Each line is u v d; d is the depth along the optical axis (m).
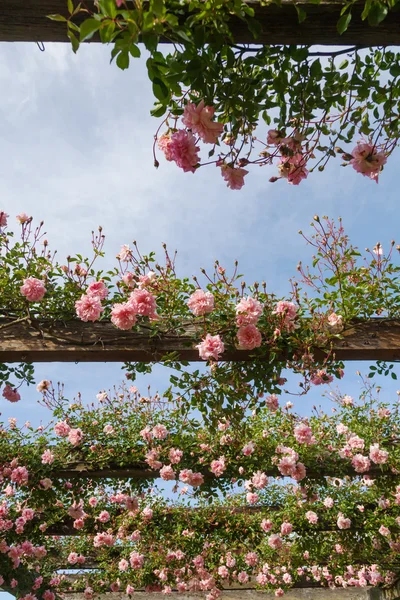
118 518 5.40
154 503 5.52
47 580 5.75
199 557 5.45
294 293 2.87
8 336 2.77
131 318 2.54
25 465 4.38
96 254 2.90
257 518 5.50
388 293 2.80
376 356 2.85
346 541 5.44
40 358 2.80
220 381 2.84
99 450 4.41
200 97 1.66
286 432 4.68
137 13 1.21
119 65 1.30
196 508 5.58
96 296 2.66
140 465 4.46
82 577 6.07
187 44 1.42
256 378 2.87
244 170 1.87
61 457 4.40
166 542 5.59
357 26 1.50
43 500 4.61
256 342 2.66
